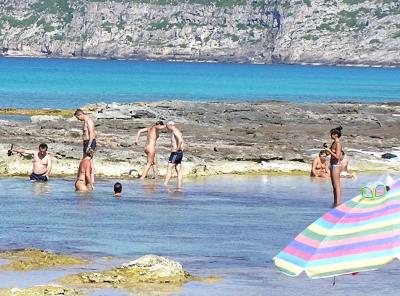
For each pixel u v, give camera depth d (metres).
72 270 25.20
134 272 24.41
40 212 35.34
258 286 23.72
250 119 81.88
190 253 28.08
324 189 45.16
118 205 37.72
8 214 34.72
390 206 15.52
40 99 133.38
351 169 54.25
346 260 14.82
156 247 28.91
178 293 22.70
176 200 39.66
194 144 59.03
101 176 47.16
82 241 29.66
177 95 156.88
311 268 14.90
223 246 29.30
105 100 135.00
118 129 68.31
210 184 45.88
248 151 55.84
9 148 49.25
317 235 15.38
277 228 32.97
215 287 23.48
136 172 47.72
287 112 87.31
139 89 179.38
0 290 22.23
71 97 141.62
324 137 68.12
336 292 23.16
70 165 47.88
